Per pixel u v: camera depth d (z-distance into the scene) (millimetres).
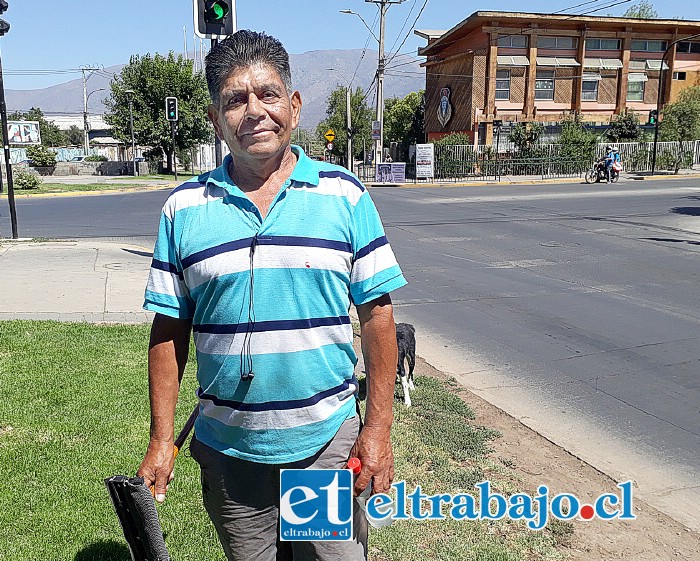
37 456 3908
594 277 10461
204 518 3348
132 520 1923
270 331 1895
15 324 6770
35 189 27891
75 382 5113
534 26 38219
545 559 3188
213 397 2010
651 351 6688
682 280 10219
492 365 6246
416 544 3273
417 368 6098
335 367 2018
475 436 4504
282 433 1968
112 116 47031
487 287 9734
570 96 40031
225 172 2014
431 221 17391
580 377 5918
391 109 65875
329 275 1914
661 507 3748
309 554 2104
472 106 38688
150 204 21812
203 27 7703
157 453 2086
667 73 41594
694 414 5105
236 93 1932
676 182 31484
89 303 7910
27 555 3006
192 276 1955
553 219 17672
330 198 1951
